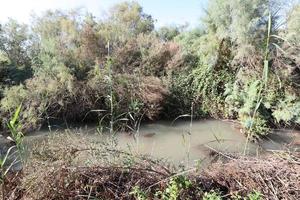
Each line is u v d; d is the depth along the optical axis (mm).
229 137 7703
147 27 12359
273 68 9227
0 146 6219
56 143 3693
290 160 3445
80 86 9039
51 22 10008
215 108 9844
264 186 3090
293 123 8773
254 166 3340
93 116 8922
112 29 10688
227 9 9836
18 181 3166
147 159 3391
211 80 10258
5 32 9984
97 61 9438
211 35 10648
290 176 3199
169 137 7695
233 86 9789
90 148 3371
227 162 3721
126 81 9156
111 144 3945
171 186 3012
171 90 10109
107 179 3094
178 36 12805
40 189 2930
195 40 11609
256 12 9281
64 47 9820
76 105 8930
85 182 3076
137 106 8539
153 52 10570
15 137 3225
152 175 3184
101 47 10219
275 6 9250
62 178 3014
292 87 9211
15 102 8062
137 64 10492
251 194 2875
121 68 9969
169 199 2877
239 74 9727
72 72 9453
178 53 10812
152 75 10227
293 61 9227
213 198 2842
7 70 9695
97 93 8859
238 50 9734
